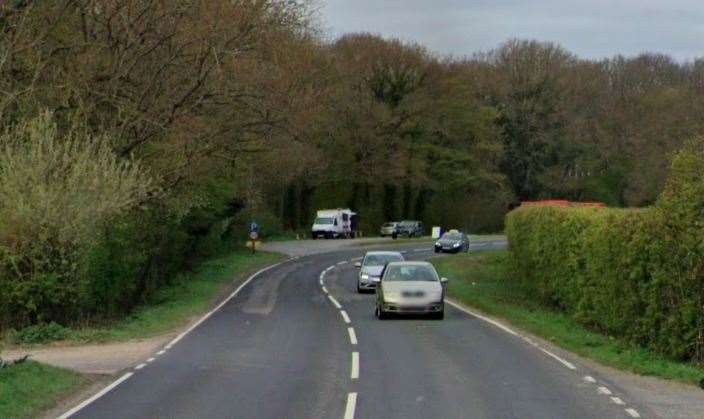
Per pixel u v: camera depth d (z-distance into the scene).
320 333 24.08
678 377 15.76
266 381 15.64
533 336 23.16
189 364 18.08
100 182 25.39
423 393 14.23
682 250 17.23
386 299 27.83
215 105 35.34
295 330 24.98
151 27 33.00
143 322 27.14
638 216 19.48
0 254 24.00
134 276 31.34
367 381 15.55
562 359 18.62
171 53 33.50
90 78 31.81
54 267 24.61
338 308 33.00
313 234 90.00
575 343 20.78
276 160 57.59
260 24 34.47
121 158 30.97
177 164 34.19
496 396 13.93
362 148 87.69
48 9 31.89
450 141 92.81
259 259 62.81
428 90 88.88
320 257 68.06
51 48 32.12
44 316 24.59
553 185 90.44
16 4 31.05
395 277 28.95
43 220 24.14
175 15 33.16
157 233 34.81
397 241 85.56
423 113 88.25
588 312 23.98
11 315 24.27
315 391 14.49
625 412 12.55
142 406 13.17
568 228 26.77
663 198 18.12
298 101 37.41
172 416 12.35
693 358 17.34
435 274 29.25
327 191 100.38
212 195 44.16
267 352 19.97
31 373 15.16
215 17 33.50
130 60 33.03
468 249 75.12
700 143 18.14
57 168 25.09
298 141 45.84
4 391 13.22
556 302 30.08
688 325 17.20
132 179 27.05
